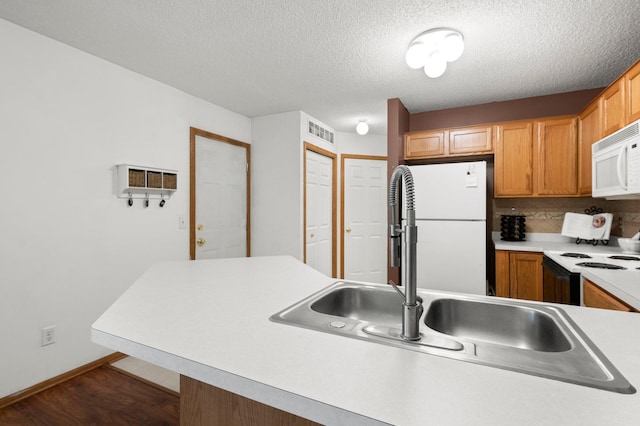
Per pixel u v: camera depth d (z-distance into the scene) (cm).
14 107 203
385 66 265
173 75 280
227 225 368
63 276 225
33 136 211
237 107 364
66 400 202
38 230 213
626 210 279
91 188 242
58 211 223
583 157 286
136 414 188
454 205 307
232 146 375
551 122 305
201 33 216
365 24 207
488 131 327
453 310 117
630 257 228
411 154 355
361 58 251
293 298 116
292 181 376
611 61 254
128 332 86
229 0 183
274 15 197
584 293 192
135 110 273
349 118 407
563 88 310
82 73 237
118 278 259
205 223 340
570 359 68
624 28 208
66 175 227
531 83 298
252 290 127
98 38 221
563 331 86
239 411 86
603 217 291
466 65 261
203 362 69
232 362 69
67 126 228
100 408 194
